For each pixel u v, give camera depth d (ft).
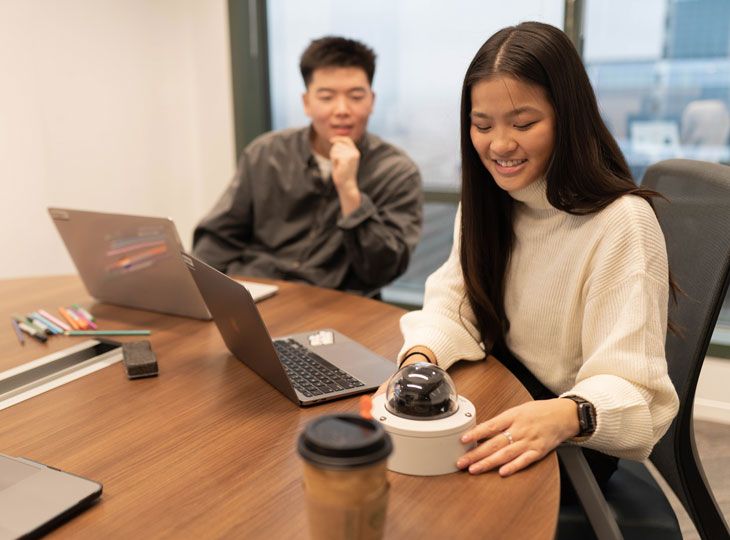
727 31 8.55
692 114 9.02
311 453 1.88
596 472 3.58
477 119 3.45
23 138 8.71
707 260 3.35
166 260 4.48
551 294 3.76
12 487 2.56
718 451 7.64
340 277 6.93
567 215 3.65
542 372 3.95
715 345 8.33
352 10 10.44
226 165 11.25
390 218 6.68
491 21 9.62
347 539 1.94
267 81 11.11
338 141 6.48
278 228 7.16
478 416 3.17
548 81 3.25
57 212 4.82
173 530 2.36
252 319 3.20
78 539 2.32
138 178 10.46
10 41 8.40
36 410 3.35
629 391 3.06
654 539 3.35
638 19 8.92
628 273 3.30
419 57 10.21
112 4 9.66
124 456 2.88
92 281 5.11
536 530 2.33
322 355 3.91
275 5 10.80
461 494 2.55
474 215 3.94
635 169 9.50
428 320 3.98
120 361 3.97
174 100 10.87
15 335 4.48
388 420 2.69
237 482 2.65
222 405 3.35
